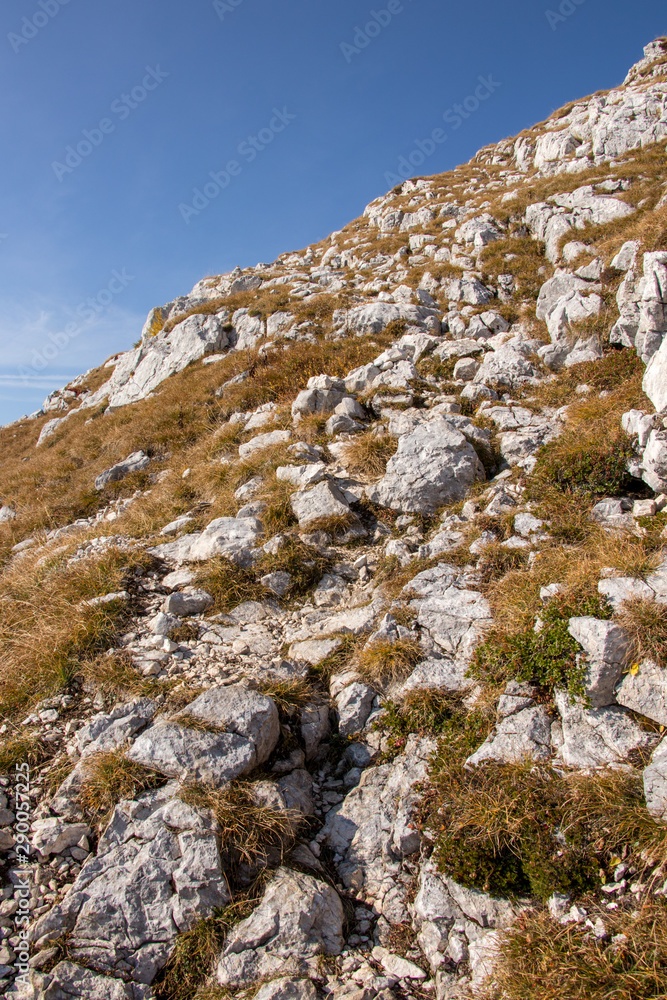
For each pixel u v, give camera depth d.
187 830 4.98
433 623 7.17
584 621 5.64
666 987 3.60
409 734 6.11
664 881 4.13
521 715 5.64
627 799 4.62
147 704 6.23
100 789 5.35
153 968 4.37
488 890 4.64
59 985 4.20
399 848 5.21
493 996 3.97
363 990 4.21
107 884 4.68
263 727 5.85
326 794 5.89
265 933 4.49
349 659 7.12
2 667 7.19
